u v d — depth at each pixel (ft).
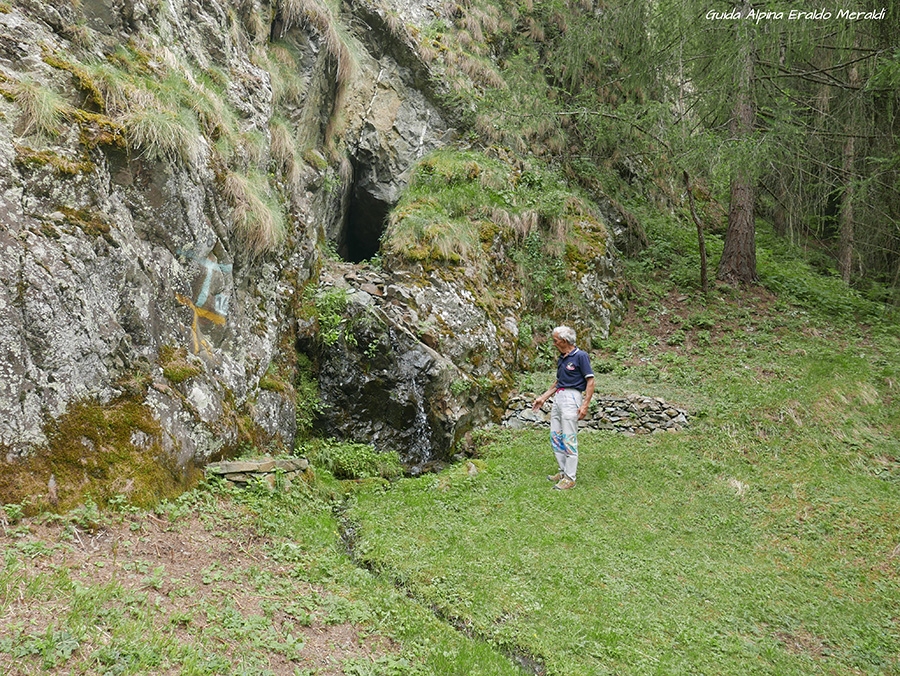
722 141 33.58
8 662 8.22
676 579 16.17
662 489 21.65
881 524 19.84
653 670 12.36
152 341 16.20
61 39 17.07
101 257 14.87
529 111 41.55
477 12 47.24
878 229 43.09
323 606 12.26
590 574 15.78
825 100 41.50
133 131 16.90
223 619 10.82
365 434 25.03
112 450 13.70
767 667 13.01
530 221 35.86
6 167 13.43
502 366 30.48
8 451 11.84
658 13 38.11
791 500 21.48
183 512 14.17
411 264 30.99
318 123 34.71
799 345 34.01
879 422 27.27
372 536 16.74
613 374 31.81
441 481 21.27
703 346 34.27
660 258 43.04
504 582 15.02
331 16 34.63
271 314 23.53
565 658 12.39
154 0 21.08
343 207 38.22
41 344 12.84
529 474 22.54
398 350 26.05
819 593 16.34
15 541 10.97
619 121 41.29
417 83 41.34
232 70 25.64
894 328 37.22
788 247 49.90
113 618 9.77
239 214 21.18
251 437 19.40
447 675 11.03
